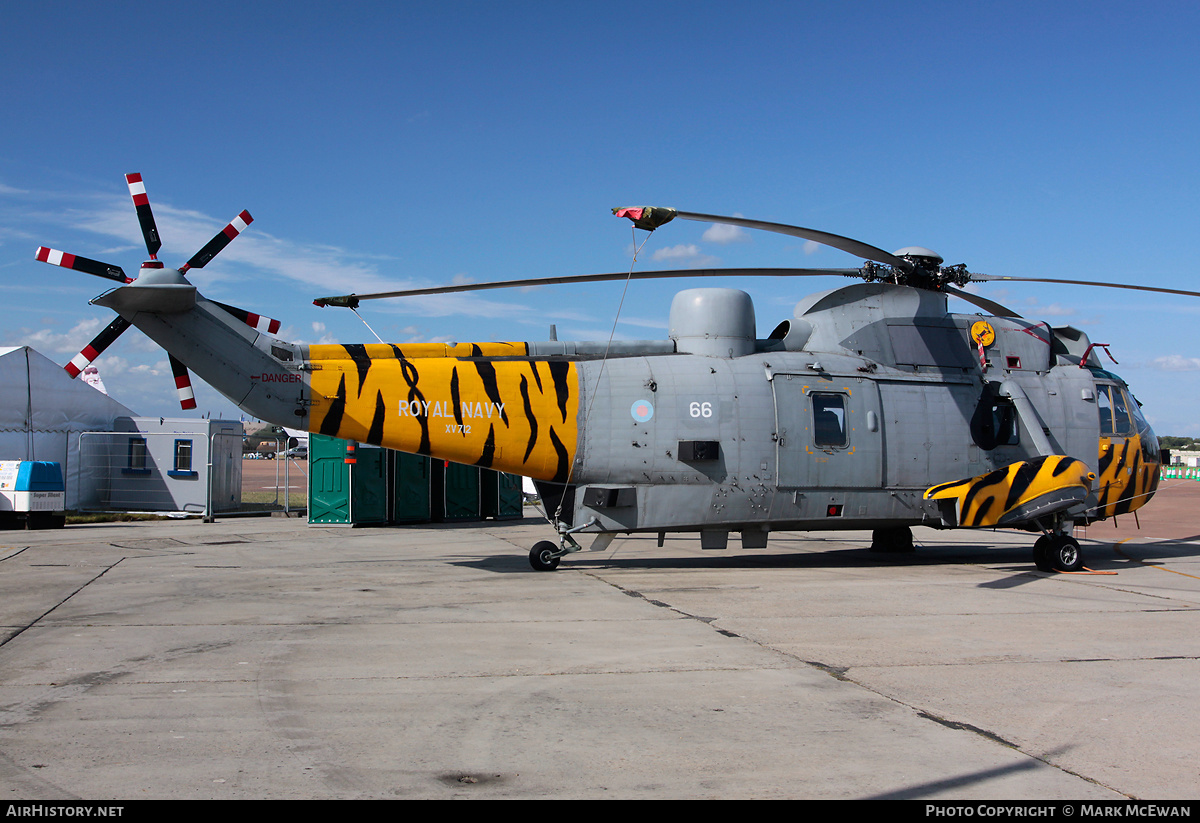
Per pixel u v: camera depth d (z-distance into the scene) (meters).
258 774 3.98
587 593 9.53
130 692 5.38
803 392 12.02
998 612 8.33
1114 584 10.46
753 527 12.13
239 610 8.38
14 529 18.78
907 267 11.68
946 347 12.83
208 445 22.38
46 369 21.94
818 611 8.35
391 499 20.53
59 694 5.33
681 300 12.57
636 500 11.62
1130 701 5.26
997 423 12.80
